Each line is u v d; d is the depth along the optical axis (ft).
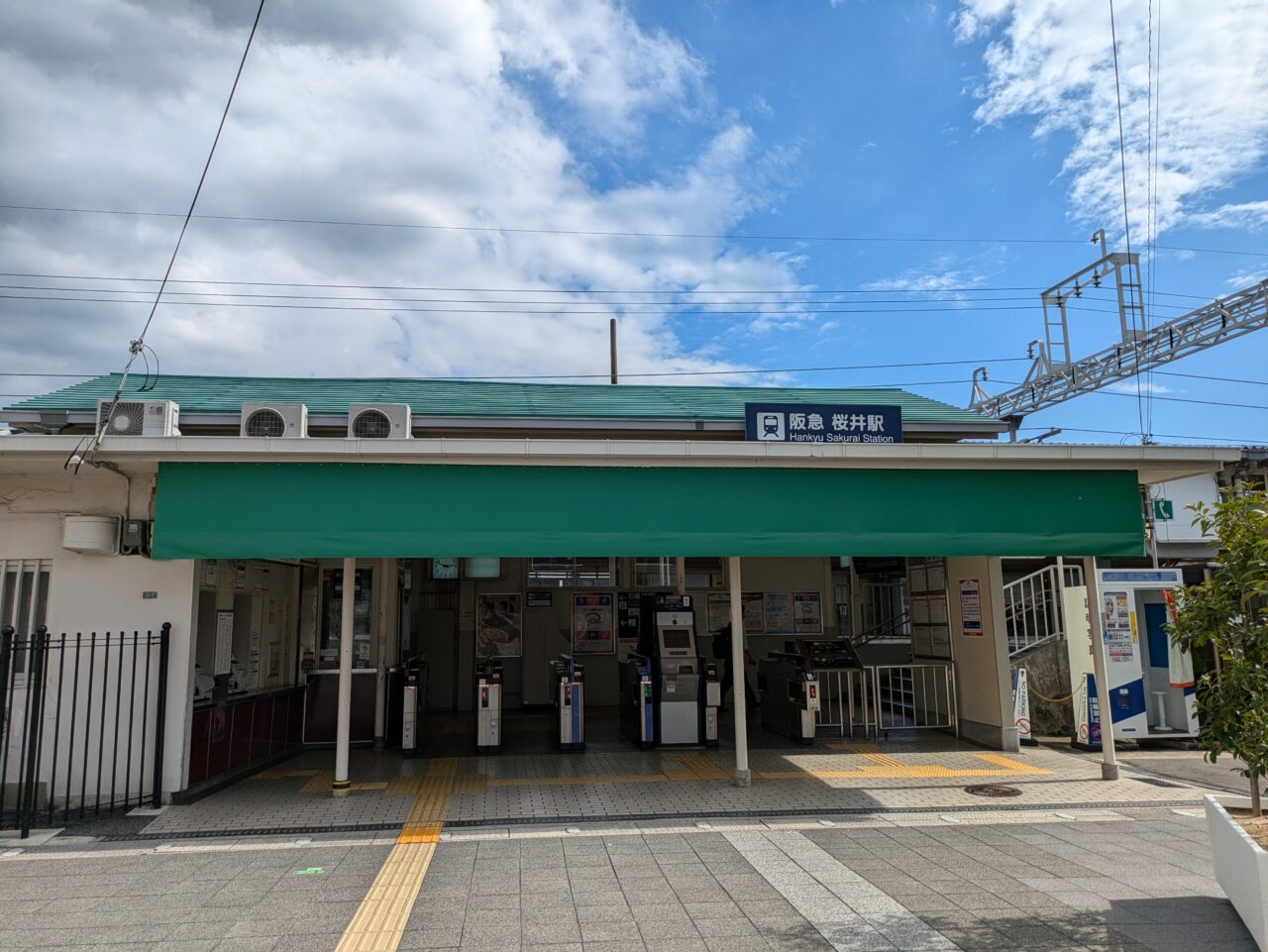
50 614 25.89
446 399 38.81
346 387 40.75
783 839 21.63
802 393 45.52
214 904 16.93
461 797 26.14
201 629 28.40
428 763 31.76
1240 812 24.09
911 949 14.55
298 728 35.17
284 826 22.95
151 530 26.12
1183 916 16.06
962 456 26.99
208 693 27.53
